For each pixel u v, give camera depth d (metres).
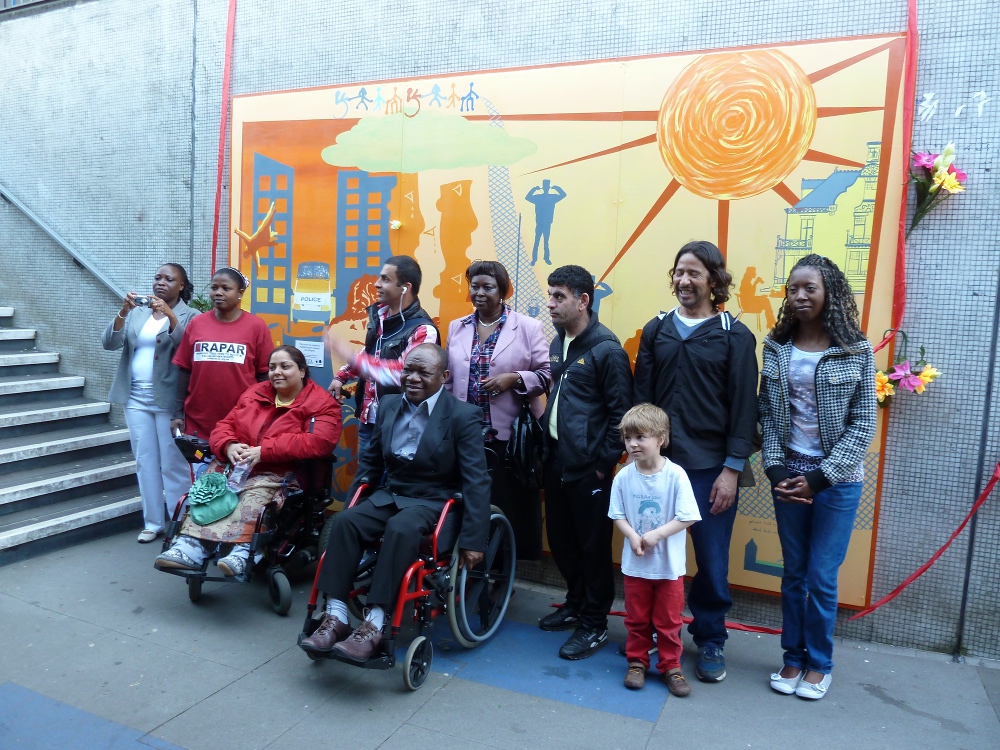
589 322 3.44
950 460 3.40
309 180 4.79
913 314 3.43
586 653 3.39
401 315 3.87
